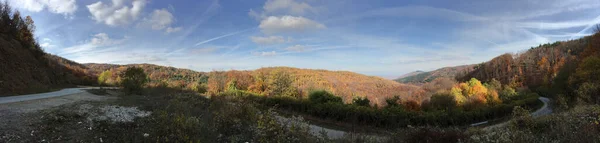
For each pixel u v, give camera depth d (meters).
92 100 12.55
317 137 7.02
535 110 26.72
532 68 64.06
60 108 8.86
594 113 7.33
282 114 15.02
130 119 8.18
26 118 6.87
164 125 6.12
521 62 70.94
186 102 12.35
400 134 7.57
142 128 6.96
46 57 28.66
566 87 28.81
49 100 11.53
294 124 6.73
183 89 23.39
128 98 14.12
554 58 63.88
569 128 5.61
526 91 43.97
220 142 6.60
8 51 20.06
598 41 36.84
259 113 8.86
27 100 11.06
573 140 4.78
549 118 8.02
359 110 13.71
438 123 14.06
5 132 5.59
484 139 5.23
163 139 5.58
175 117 6.52
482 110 18.70
